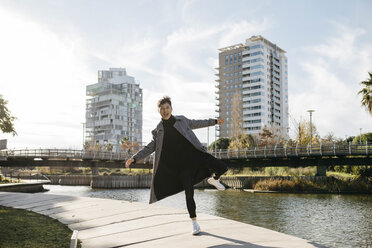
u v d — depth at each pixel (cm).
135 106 16138
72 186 5978
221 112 13212
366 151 3556
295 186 3909
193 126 485
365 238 1453
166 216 719
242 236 483
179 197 3491
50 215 877
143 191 4653
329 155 3769
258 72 12400
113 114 15000
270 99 12912
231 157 4500
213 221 625
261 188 4141
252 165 4481
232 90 13050
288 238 465
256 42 12512
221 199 3139
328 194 3591
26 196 1327
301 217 2027
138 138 16162
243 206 2580
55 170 8819
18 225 715
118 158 5188
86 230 650
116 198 3522
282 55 13712
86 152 5047
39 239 575
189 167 472
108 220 728
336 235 1520
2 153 5153
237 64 13000
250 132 12375
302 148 3962
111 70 17225
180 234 525
